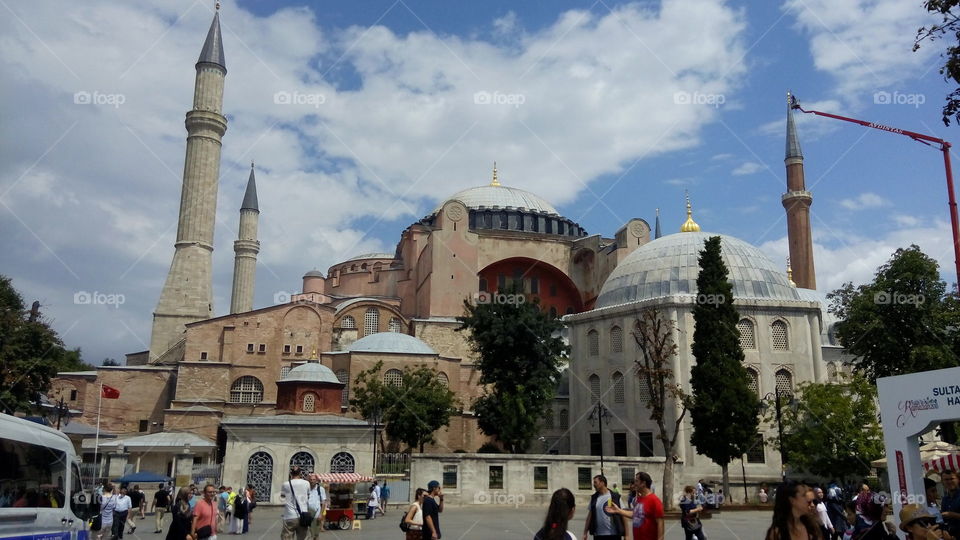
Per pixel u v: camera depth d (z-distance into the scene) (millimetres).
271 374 70062
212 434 64875
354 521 31141
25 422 13141
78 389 71188
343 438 45531
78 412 68312
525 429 49562
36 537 12992
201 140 80000
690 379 47281
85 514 15492
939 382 16641
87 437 66438
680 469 47375
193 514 15625
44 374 45094
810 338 54531
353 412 60781
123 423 69500
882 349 45125
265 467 44188
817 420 45156
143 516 37906
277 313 71500
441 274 73062
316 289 94500
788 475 50000
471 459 43188
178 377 67188
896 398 17891
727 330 44031
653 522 12016
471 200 89812
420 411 54969
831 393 45938
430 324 70625
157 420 70312
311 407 51812
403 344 65000
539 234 80938
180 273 77125
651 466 46688
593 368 57906
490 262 78938
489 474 43250
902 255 46469
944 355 42688
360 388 57438
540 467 44281
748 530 29281
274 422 45094
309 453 44844
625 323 55969
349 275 91125
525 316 52250
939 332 44219
